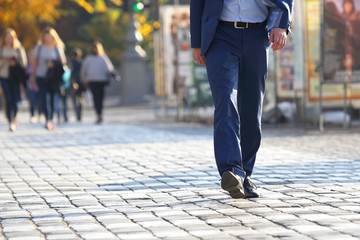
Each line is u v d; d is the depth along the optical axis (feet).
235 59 29.91
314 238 23.31
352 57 69.10
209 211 28.81
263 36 30.12
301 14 73.67
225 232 24.67
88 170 44.80
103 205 31.24
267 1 29.60
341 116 75.82
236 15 29.78
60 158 52.70
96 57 101.65
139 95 166.81
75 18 248.32
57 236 24.86
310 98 74.90
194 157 50.78
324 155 50.37
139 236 24.45
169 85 102.83
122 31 232.94
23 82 84.94
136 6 141.38
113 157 52.39
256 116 30.83
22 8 141.59
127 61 165.89
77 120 108.17
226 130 29.35
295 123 77.97
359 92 73.67
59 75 87.10
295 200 30.89
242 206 29.66
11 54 83.66
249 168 31.71
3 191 36.27
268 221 26.40
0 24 149.28
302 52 74.74
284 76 77.36
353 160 46.70
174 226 26.07
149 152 55.42
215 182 37.58
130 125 93.91
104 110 148.25
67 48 247.09
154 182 38.32
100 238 24.31
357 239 23.02
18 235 25.25
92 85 100.89
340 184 35.68
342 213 27.61
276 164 45.19
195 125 91.71
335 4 68.49
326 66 69.77
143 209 29.81
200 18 30.55
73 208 30.63
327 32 69.05
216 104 29.73
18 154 56.65
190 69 95.35
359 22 68.59
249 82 30.40
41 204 31.89
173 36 96.58
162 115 116.06
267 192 33.42
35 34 178.19
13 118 85.35
